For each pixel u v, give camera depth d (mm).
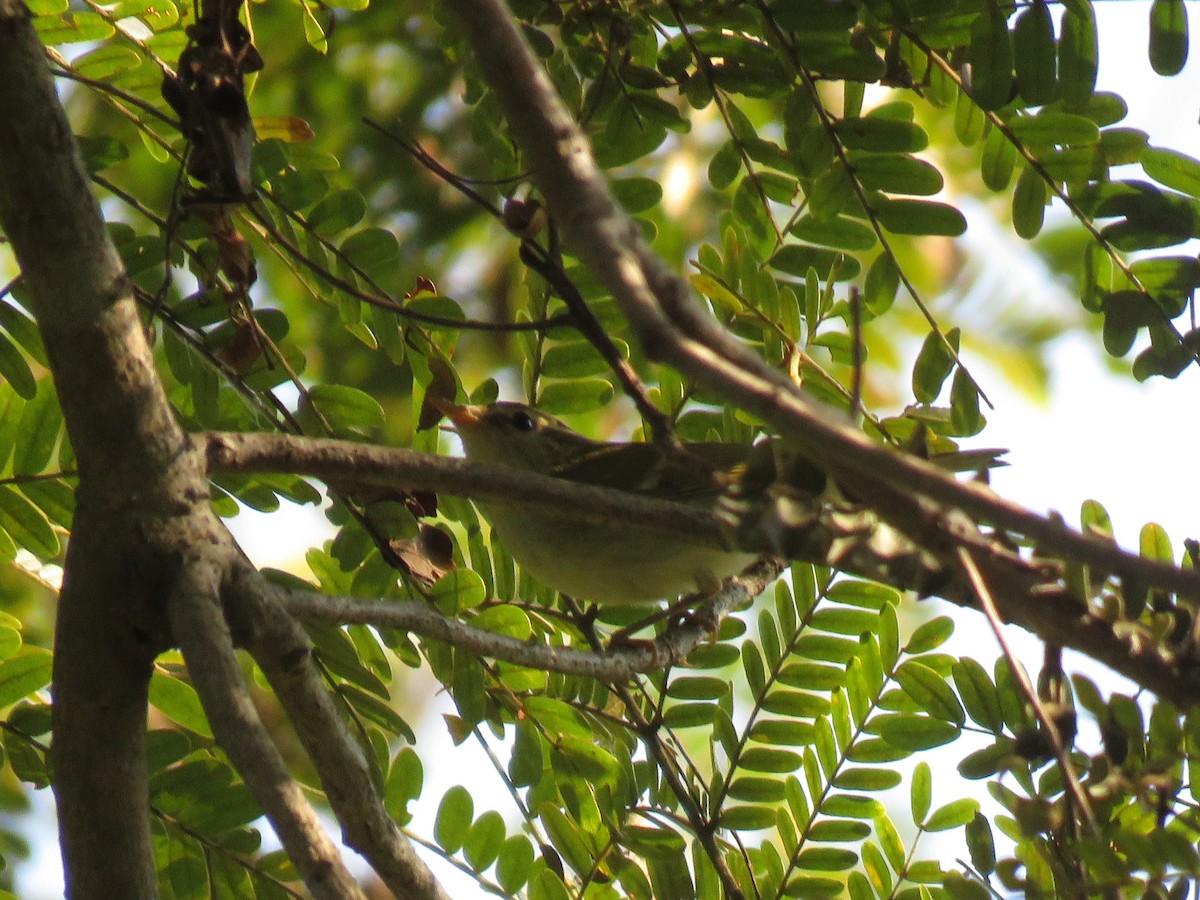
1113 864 4316
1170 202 6547
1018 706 6109
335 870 3980
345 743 5062
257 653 5000
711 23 6777
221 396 6758
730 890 6574
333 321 10742
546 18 6918
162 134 6879
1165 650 4660
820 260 7270
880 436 7184
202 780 6098
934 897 6512
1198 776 5227
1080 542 3426
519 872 6473
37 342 6289
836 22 6480
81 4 7051
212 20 5934
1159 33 6152
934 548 4062
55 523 6312
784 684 7148
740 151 7188
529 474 5359
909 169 6789
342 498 6828
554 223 5633
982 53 6328
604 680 6359
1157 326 6707
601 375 8320
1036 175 6695
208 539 5012
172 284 7113
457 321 5965
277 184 6781
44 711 6117
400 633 6867
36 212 4824
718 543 5102
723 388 3561
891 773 6688
